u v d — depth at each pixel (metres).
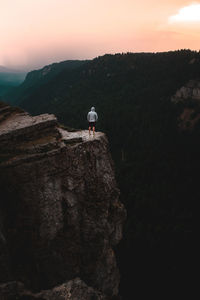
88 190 16.91
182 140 147.00
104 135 19.39
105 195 17.50
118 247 54.78
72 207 16.12
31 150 15.30
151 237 60.03
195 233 68.44
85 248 16.92
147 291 47.00
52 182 15.33
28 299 12.99
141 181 100.81
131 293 45.16
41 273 15.00
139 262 53.19
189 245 62.69
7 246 13.66
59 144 16.14
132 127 162.00
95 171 17.19
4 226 14.05
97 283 17.33
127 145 143.00
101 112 194.50
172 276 51.66
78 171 16.33
